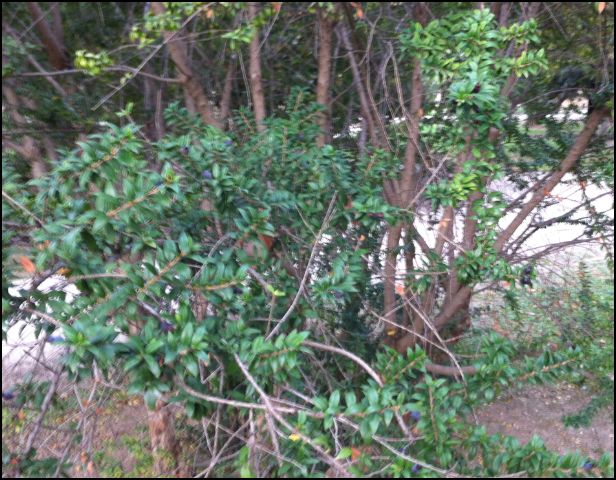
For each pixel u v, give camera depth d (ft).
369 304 11.91
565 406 16.30
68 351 6.60
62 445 8.30
